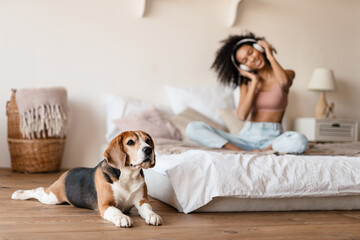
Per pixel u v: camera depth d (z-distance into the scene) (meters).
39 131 3.62
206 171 2.09
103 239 1.54
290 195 2.12
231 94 4.41
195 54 4.52
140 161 1.78
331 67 5.04
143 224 1.79
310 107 4.95
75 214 1.92
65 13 4.11
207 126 3.12
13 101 3.68
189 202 2.05
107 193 1.85
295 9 4.87
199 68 4.53
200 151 2.23
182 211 2.09
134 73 4.32
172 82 4.45
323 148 3.34
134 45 4.32
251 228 1.78
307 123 4.61
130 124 3.71
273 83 3.19
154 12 4.38
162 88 4.41
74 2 4.13
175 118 3.95
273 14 4.79
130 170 1.85
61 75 4.12
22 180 3.14
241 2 4.64
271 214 2.10
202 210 2.09
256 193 2.07
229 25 4.61
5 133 3.94
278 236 1.67
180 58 4.47
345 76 5.10
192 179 2.07
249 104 3.13
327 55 5.01
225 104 4.29
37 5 4.03
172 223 1.83
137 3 4.30
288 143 2.77
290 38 4.86
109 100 4.08
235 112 4.18
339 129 4.63
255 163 2.17
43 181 3.11
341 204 2.28
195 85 4.52
